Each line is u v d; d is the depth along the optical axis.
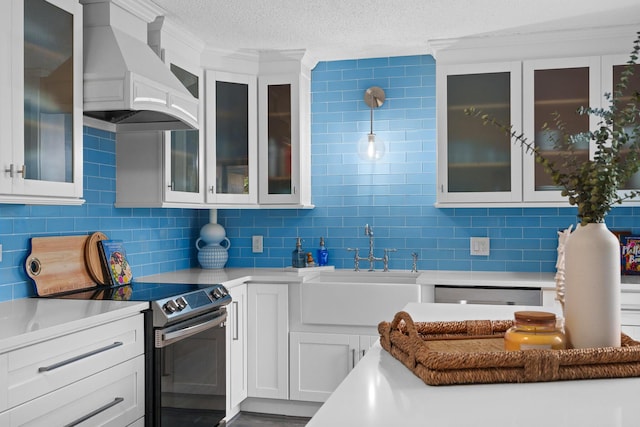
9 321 2.22
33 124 2.45
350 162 4.43
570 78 3.71
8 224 2.79
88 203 3.37
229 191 4.12
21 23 2.37
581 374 1.34
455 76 3.88
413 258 4.24
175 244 4.32
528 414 1.11
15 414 1.95
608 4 3.26
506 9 3.35
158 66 3.17
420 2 3.24
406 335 1.68
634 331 3.32
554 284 3.46
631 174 1.50
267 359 3.95
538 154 1.61
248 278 3.94
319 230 4.48
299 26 3.65
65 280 3.09
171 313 2.81
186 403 3.01
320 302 3.83
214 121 4.04
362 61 4.40
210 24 3.61
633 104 1.49
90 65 2.86
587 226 1.53
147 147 3.57
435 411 1.13
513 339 1.47
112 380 2.49
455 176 3.86
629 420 1.07
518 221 4.14
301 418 3.96
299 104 4.20
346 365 3.81
